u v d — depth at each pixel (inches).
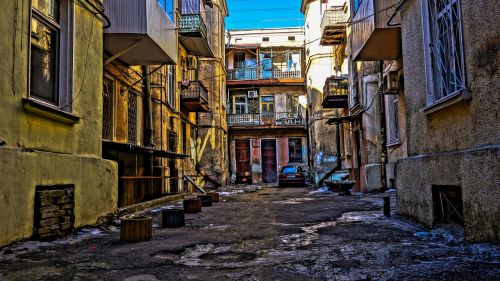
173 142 676.7
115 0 360.5
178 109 700.7
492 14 177.0
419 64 267.4
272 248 198.7
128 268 159.8
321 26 846.5
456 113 214.8
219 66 1067.3
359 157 732.7
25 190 207.5
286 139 1282.0
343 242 210.4
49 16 251.4
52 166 230.8
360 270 150.3
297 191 807.1
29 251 191.8
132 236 220.2
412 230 242.1
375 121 607.5
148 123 530.3
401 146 498.6
